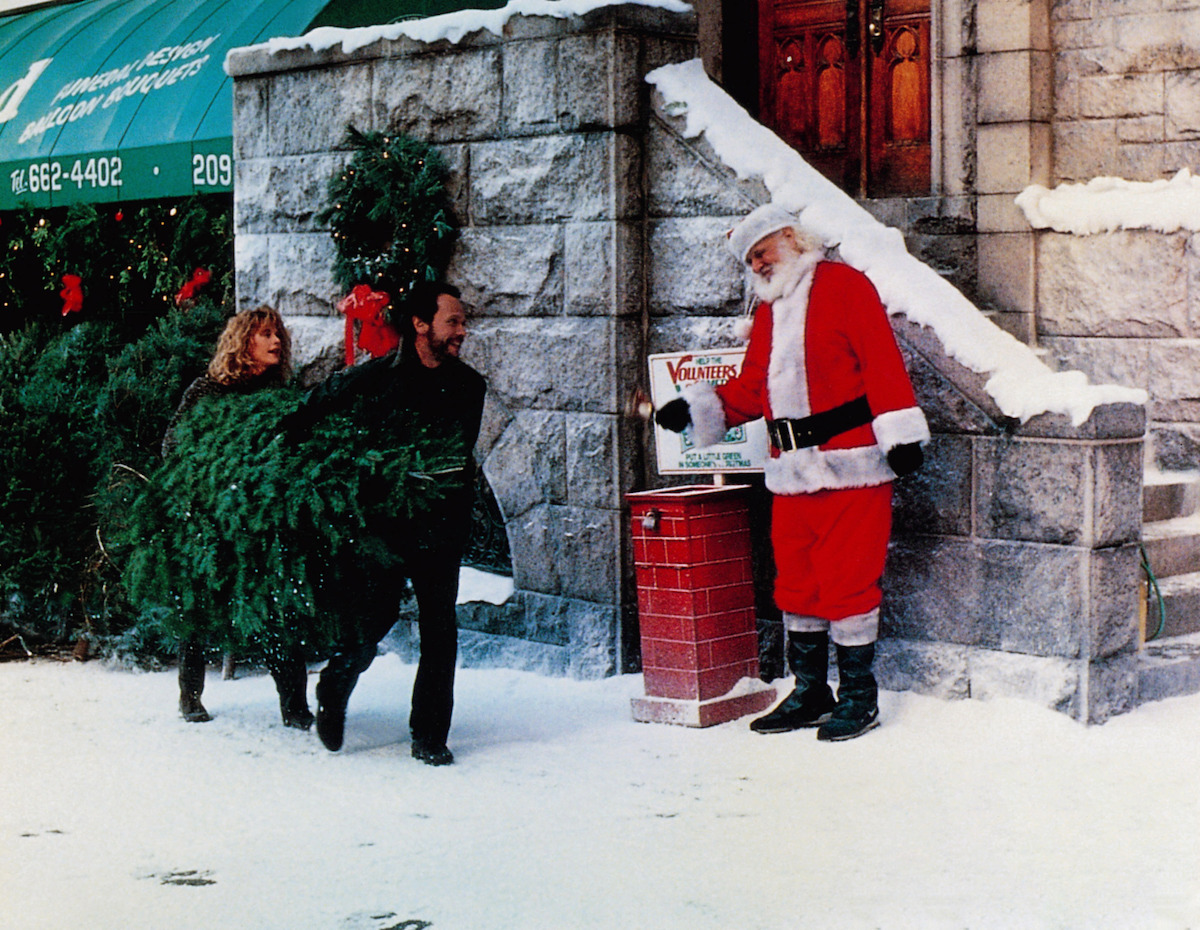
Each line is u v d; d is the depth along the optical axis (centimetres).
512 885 448
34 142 1205
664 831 491
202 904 440
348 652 601
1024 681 602
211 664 782
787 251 600
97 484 777
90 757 603
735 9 993
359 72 790
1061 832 478
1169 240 766
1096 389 593
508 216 735
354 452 583
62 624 825
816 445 590
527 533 742
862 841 475
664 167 698
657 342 707
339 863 472
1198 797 508
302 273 825
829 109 960
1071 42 823
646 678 640
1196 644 671
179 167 1045
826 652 614
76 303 991
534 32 714
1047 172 829
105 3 1352
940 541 623
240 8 1107
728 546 637
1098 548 587
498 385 745
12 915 436
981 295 835
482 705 683
